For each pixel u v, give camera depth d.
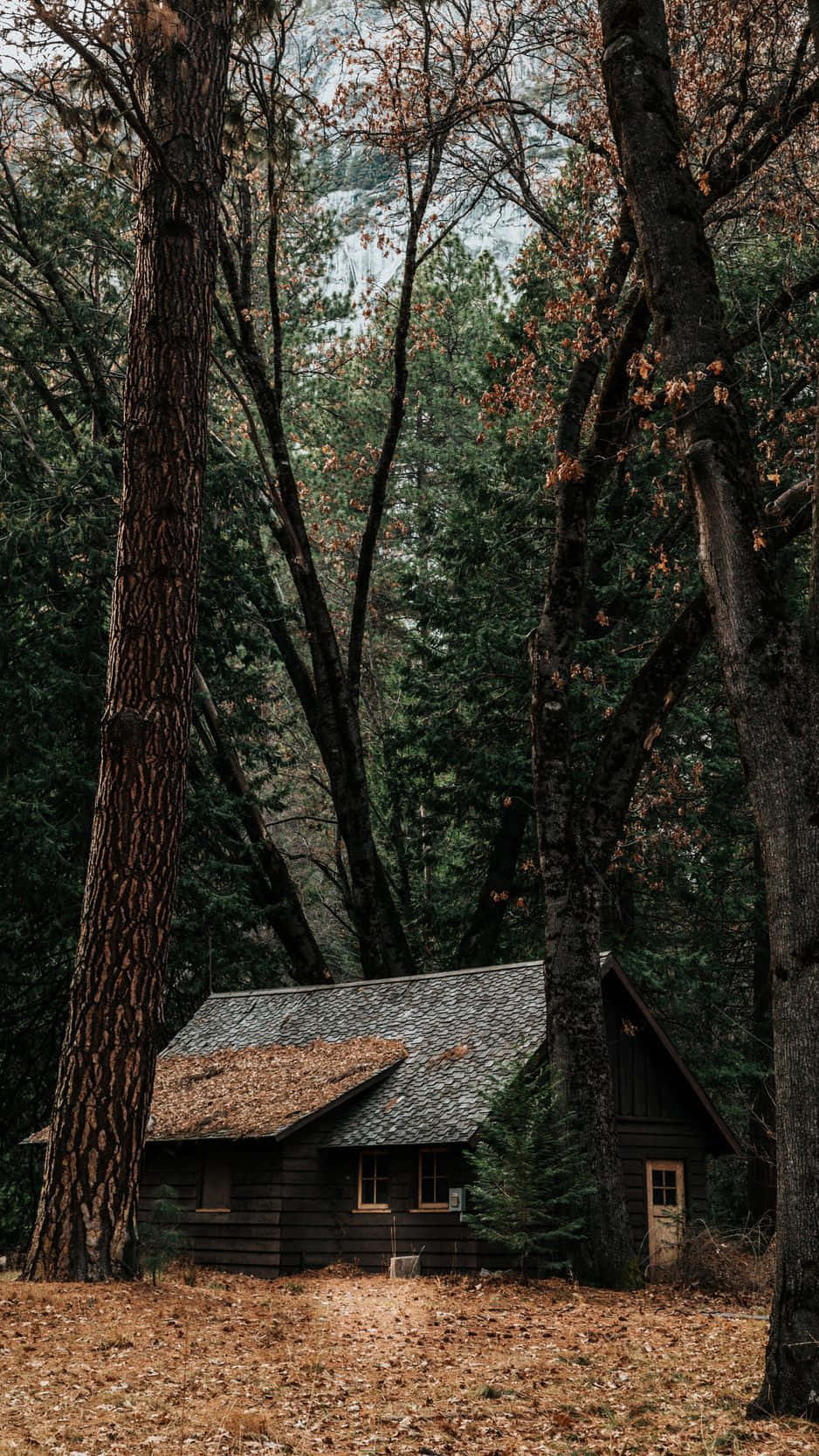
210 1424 9.19
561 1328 14.66
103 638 28.47
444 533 31.48
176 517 16.23
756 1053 31.69
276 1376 10.98
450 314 41.84
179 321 16.61
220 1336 12.44
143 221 16.98
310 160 34.59
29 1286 13.67
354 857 31.84
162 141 16.77
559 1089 19.47
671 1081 23.30
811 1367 9.58
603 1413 10.19
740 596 10.77
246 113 24.23
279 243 38.69
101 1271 14.41
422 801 33.22
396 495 42.31
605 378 20.30
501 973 24.86
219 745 32.03
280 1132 21.20
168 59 16.84
